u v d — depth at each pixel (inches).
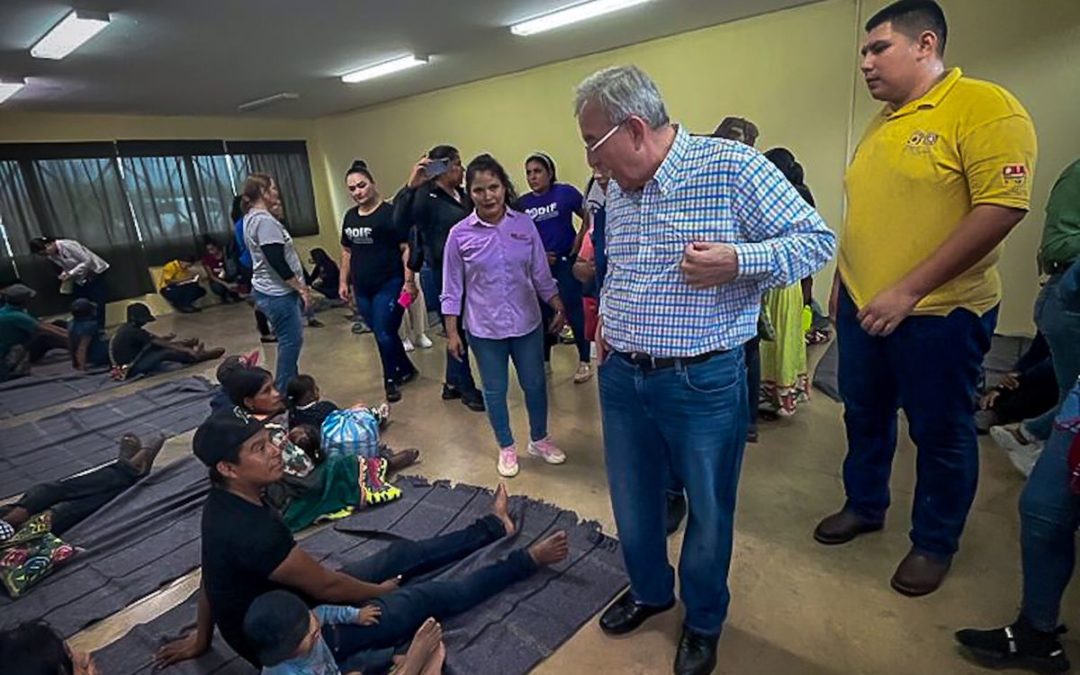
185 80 197.6
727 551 57.4
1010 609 64.5
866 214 64.4
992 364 133.0
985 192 53.9
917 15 57.2
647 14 159.9
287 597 50.1
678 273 48.8
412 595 66.3
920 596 67.5
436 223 124.4
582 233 138.8
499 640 66.4
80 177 257.0
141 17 127.7
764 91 175.9
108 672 66.6
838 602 68.0
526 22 159.9
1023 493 54.4
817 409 117.6
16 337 187.5
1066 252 74.4
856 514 77.9
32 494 94.5
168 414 148.7
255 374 96.7
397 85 246.5
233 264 290.8
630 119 45.7
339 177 336.8
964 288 59.4
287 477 91.4
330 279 266.5
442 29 161.2
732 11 164.1
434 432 124.5
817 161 171.2
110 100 223.6
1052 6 130.6
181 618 74.6
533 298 99.4
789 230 46.8
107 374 187.6
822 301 179.9
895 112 61.7
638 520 61.4
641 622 67.1
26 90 193.2
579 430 118.7
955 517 66.1
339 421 103.9
